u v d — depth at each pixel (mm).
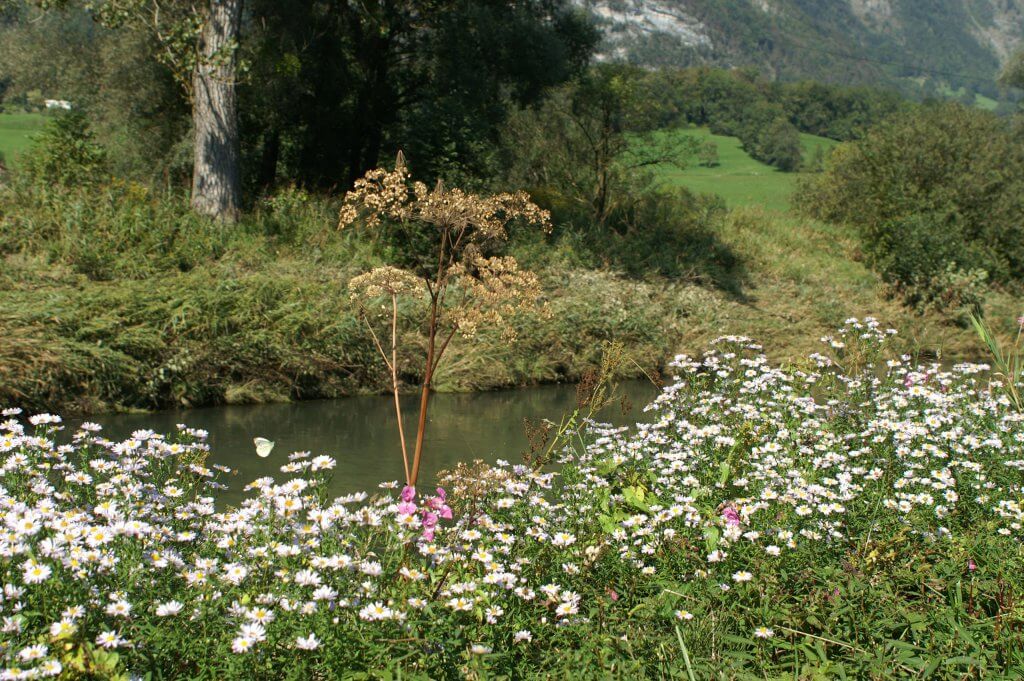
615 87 22250
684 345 13102
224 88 13719
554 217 18969
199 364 8734
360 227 13250
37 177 12234
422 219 3932
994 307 18266
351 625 2703
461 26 17891
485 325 11016
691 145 24750
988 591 3434
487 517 3535
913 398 5637
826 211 27766
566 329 11852
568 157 24016
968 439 4645
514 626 2938
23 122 28672
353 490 5523
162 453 3783
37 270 9414
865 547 3553
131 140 17391
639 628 3002
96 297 8836
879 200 23406
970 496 4223
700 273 17891
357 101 18625
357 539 3213
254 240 12297
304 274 11055
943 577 3510
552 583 3115
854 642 3023
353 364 9766
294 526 3191
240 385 8961
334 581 2885
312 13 16953
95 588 2625
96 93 18672
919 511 4000
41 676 2244
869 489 4152
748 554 3424
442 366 10281
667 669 2844
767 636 2982
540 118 24500
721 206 26031
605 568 3389
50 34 18391
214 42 13789
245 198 15867
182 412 8258
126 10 13867
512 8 19281
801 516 3689
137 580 2732
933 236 19812
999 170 23422
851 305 17312
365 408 8875
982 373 10320
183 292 9391
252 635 2488
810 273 19844
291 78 16297
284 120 17719
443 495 3506
